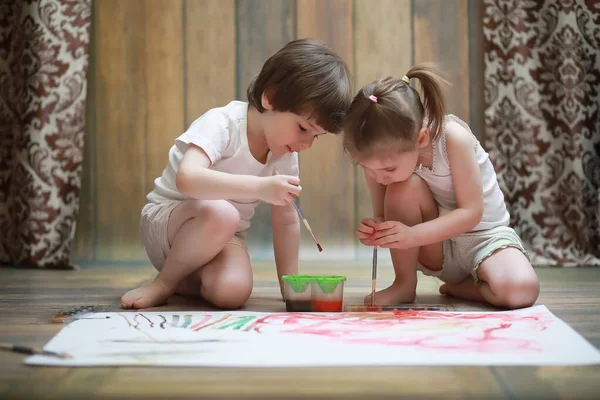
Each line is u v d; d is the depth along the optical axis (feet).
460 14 9.23
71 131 8.64
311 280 4.70
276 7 9.27
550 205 8.82
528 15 8.82
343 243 9.27
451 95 9.25
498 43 8.82
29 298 5.70
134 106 9.27
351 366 3.16
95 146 9.28
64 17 8.65
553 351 3.40
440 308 4.81
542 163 8.83
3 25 8.93
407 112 4.62
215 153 4.99
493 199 5.38
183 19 9.26
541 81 8.83
